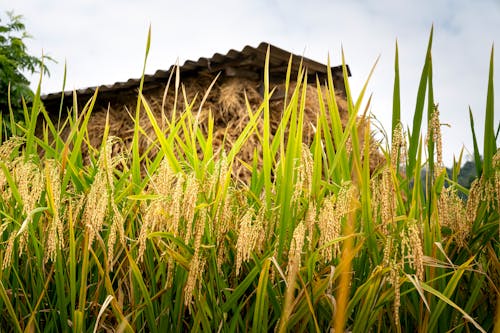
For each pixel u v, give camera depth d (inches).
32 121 57.2
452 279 42.4
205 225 48.4
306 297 43.6
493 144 46.8
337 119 51.4
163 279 51.7
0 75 387.5
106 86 305.0
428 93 48.2
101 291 53.2
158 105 282.8
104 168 50.8
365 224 44.6
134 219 60.0
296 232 40.7
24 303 55.9
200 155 228.8
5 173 50.2
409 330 50.5
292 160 45.9
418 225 46.4
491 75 47.1
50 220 52.4
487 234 48.2
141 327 51.8
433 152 49.3
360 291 42.7
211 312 49.7
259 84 260.2
